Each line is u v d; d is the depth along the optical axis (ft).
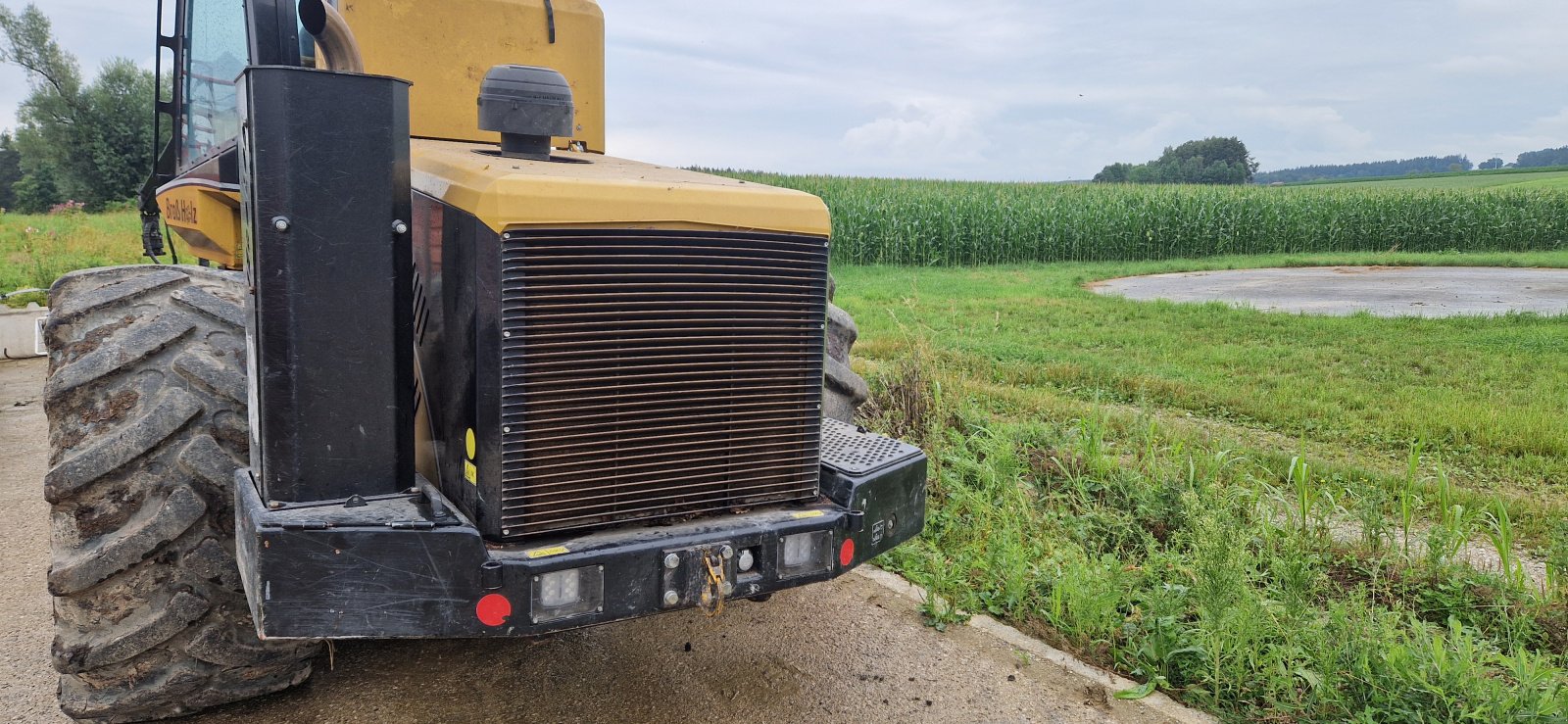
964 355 29.66
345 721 9.20
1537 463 18.35
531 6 12.25
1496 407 22.88
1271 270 70.79
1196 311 42.63
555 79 9.18
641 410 7.76
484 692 9.89
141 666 8.39
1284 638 10.84
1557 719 8.87
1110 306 44.39
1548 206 87.81
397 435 7.57
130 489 8.23
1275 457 18.11
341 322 7.18
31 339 27.02
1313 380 26.63
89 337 8.83
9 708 9.21
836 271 66.44
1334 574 13.08
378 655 10.62
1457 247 87.51
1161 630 10.69
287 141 6.80
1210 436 19.31
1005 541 12.90
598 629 11.41
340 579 6.86
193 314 9.20
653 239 7.55
